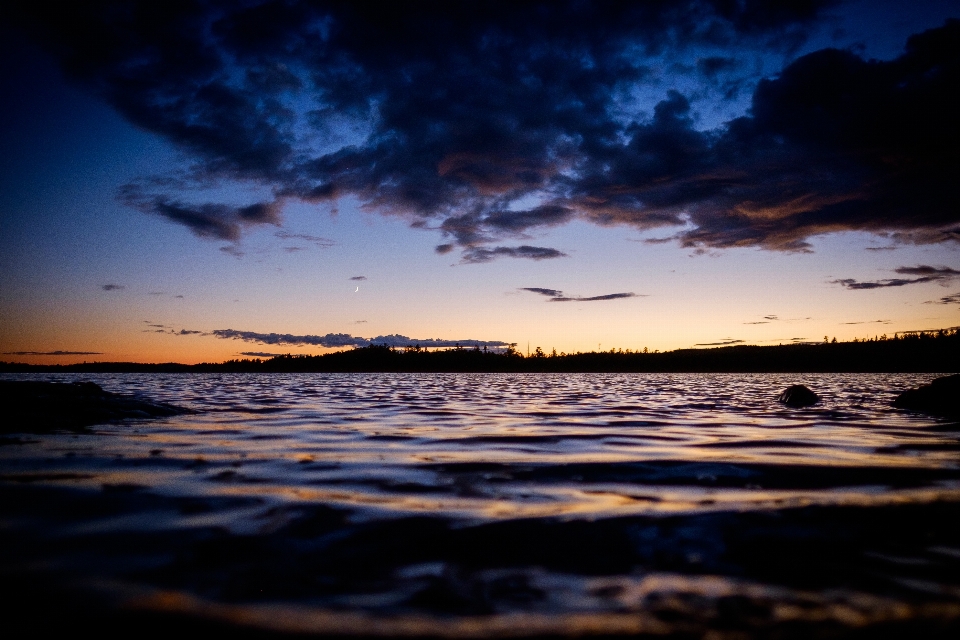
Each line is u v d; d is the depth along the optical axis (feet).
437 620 6.19
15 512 10.16
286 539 8.84
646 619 6.21
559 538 8.98
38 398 26.84
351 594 6.86
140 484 12.62
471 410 35.04
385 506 10.88
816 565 7.82
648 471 14.61
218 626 5.97
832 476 13.88
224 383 87.45
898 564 7.88
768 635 5.85
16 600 6.52
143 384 81.97
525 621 6.17
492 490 12.42
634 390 64.23
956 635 5.85
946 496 11.68
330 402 42.29
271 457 16.61
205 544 8.55
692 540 8.89
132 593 6.77
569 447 18.86
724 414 31.91
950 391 32.71
